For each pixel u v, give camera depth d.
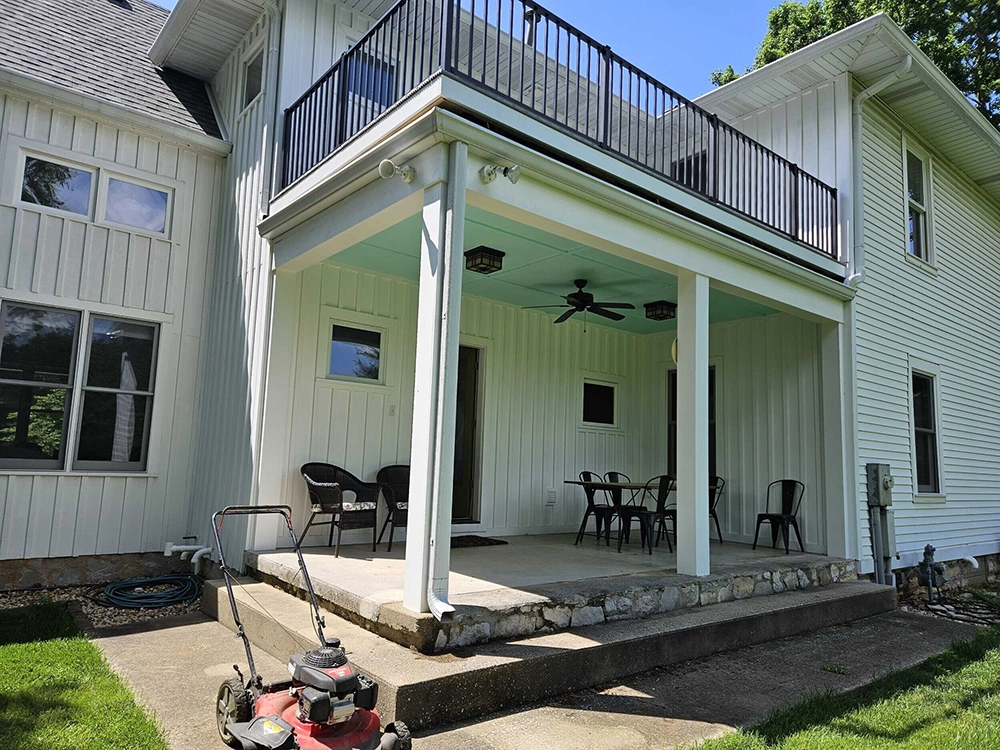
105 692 3.39
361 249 6.02
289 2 6.34
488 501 7.57
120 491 6.19
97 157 6.28
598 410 8.97
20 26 6.59
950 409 9.26
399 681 3.03
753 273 6.21
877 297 7.92
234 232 6.67
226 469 6.14
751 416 8.04
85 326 6.10
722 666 4.25
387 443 6.75
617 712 3.38
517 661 3.41
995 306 10.84
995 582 9.47
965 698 3.81
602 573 5.09
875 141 8.23
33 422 5.79
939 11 15.30
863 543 7.16
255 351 5.94
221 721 2.93
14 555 5.57
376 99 6.00
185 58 7.58
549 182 4.47
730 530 8.08
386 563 5.15
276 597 4.75
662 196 5.30
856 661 4.51
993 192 10.96
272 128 6.14
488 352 7.71
